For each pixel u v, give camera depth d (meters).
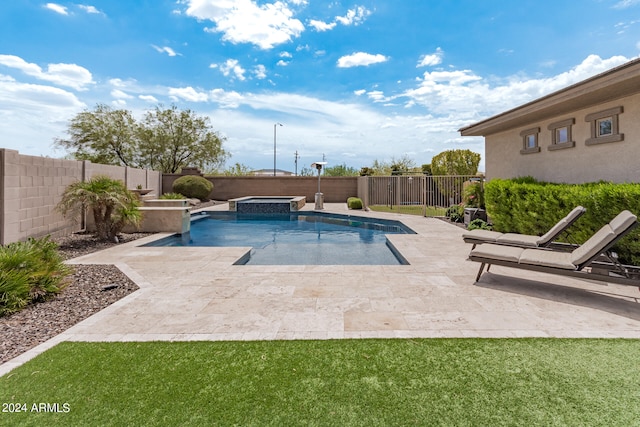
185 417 1.93
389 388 2.21
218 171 28.83
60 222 8.53
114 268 5.43
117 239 8.00
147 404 2.04
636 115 5.55
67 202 7.55
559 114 7.43
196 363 2.52
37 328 3.20
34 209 7.52
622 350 2.69
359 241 9.49
